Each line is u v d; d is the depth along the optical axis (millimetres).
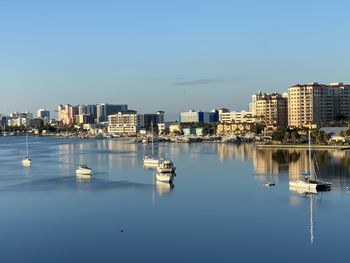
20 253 92562
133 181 178125
